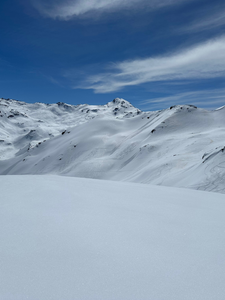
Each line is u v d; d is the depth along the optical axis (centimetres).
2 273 180
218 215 374
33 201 405
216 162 2534
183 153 4394
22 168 10706
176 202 462
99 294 160
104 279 177
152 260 210
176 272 191
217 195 584
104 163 7412
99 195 475
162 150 6028
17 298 152
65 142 11388
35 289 163
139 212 363
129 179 4459
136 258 212
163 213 368
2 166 12362
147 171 4191
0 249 219
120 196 481
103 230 276
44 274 181
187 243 251
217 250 236
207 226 313
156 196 518
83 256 211
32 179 690
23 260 200
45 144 12794
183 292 164
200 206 441
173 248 237
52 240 243
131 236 263
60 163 9400
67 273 183
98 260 205
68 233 262
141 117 12238
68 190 510
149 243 247
